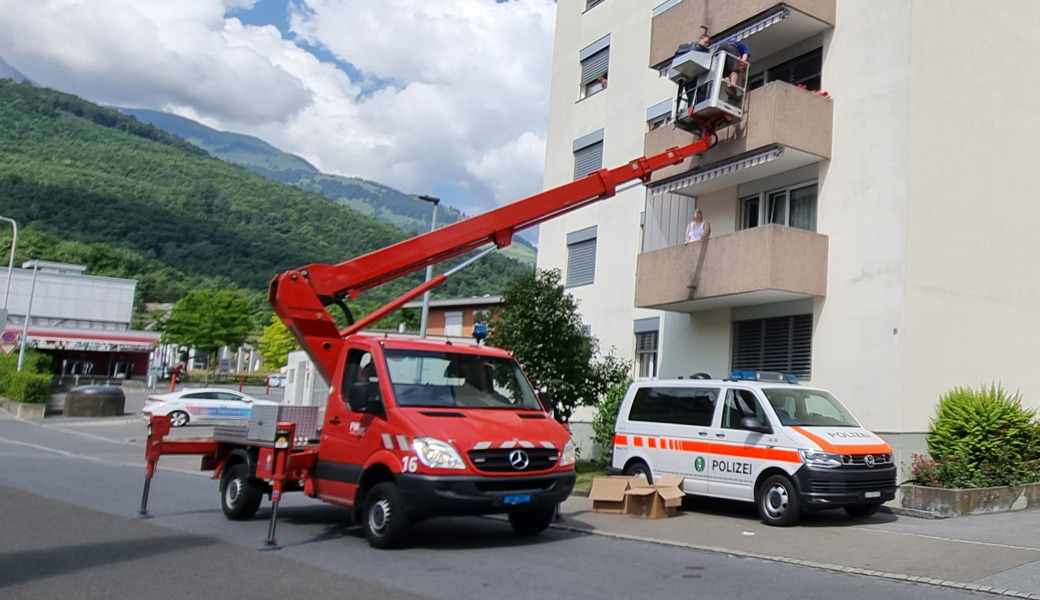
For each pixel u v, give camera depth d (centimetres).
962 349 1409
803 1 1519
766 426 1093
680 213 1869
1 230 9988
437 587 675
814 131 1506
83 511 1069
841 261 1470
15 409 3375
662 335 1944
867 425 1375
